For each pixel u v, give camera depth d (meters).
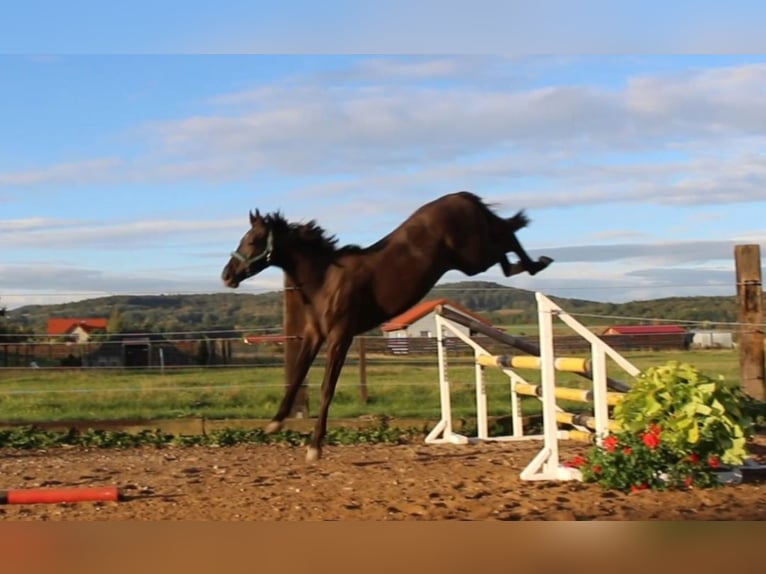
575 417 7.69
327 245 7.64
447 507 5.71
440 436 9.17
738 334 9.80
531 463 6.75
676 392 6.18
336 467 7.40
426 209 7.62
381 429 9.41
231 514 5.61
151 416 10.91
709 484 6.12
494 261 7.80
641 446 6.13
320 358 23.95
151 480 6.86
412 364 19.69
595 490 6.14
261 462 7.78
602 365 6.77
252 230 7.53
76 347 20.45
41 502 5.82
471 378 16.44
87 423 9.47
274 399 12.70
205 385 15.69
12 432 9.20
